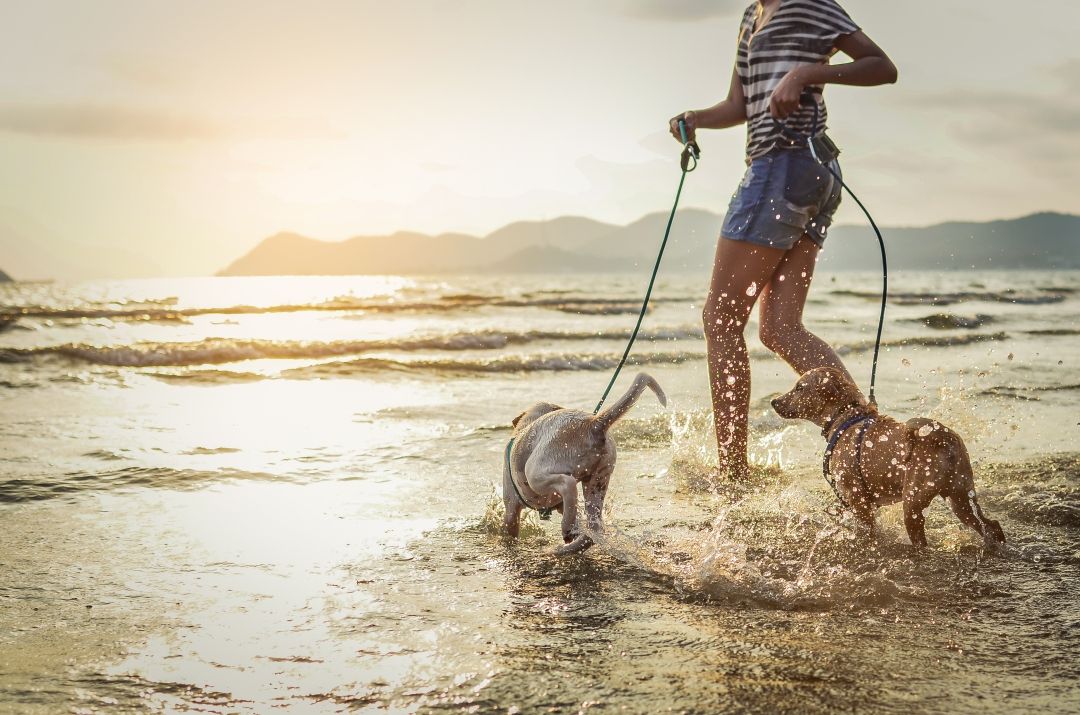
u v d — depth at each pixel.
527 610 3.43
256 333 17.97
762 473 5.77
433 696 2.63
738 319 5.33
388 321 22.03
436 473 5.88
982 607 3.42
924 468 4.16
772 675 2.77
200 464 6.00
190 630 3.20
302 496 5.27
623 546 4.27
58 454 6.20
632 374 11.27
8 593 3.58
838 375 4.71
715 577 3.78
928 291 37.00
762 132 5.14
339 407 8.56
